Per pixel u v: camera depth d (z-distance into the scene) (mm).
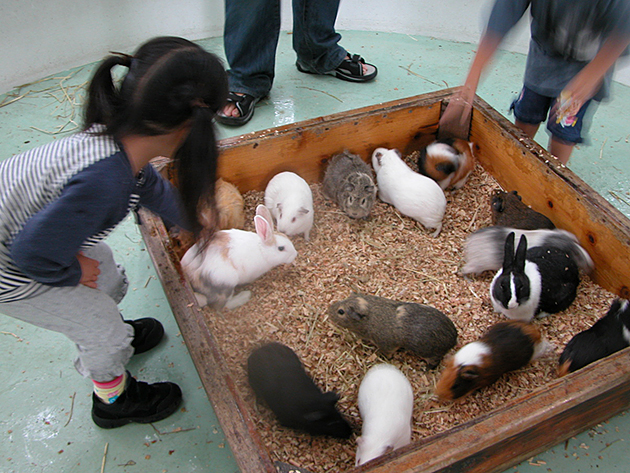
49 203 1479
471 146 3457
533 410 1767
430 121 3582
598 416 2195
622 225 2555
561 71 3037
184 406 2400
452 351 2529
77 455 2207
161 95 1414
